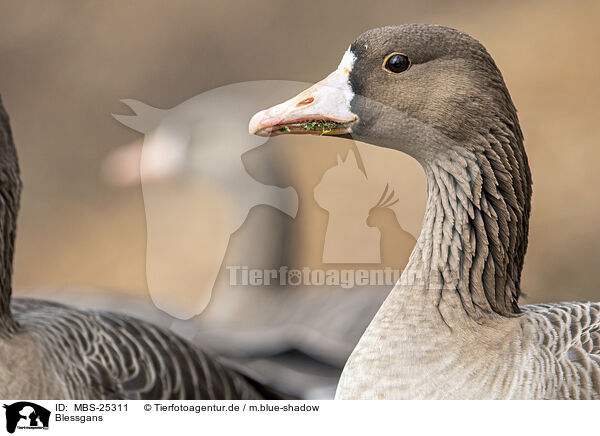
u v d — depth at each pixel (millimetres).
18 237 17750
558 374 5375
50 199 18562
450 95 5691
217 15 23844
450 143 5773
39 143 19750
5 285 7668
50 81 21500
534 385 5363
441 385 5496
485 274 5836
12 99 20859
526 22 21734
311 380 10445
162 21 23531
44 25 23359
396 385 5566
